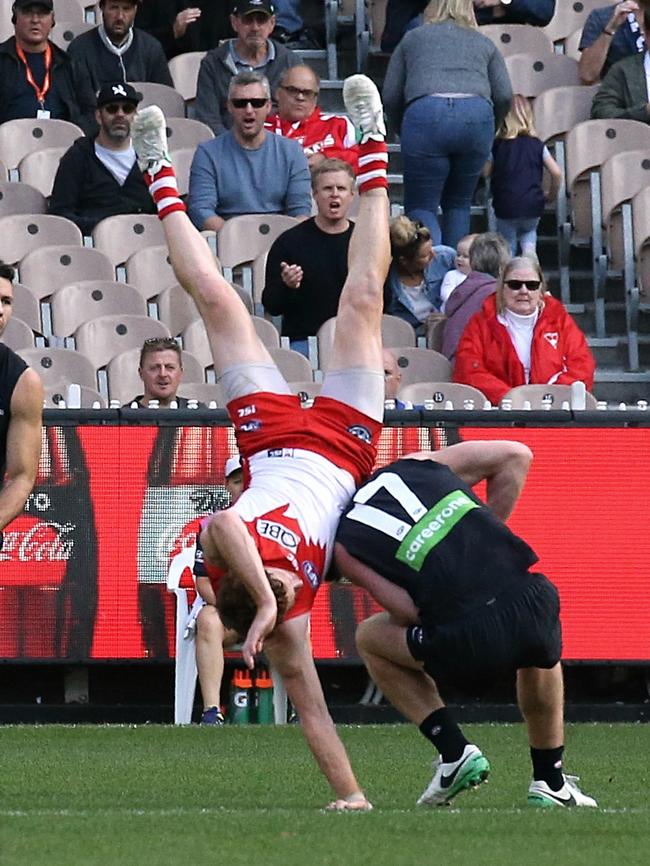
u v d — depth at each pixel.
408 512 17.70
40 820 17.06
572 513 33.66
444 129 43.53
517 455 18.64
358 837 15.75
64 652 32.75
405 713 18.45
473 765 18.14
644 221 45.53
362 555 17.69
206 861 14.23
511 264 38.69
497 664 17.42
